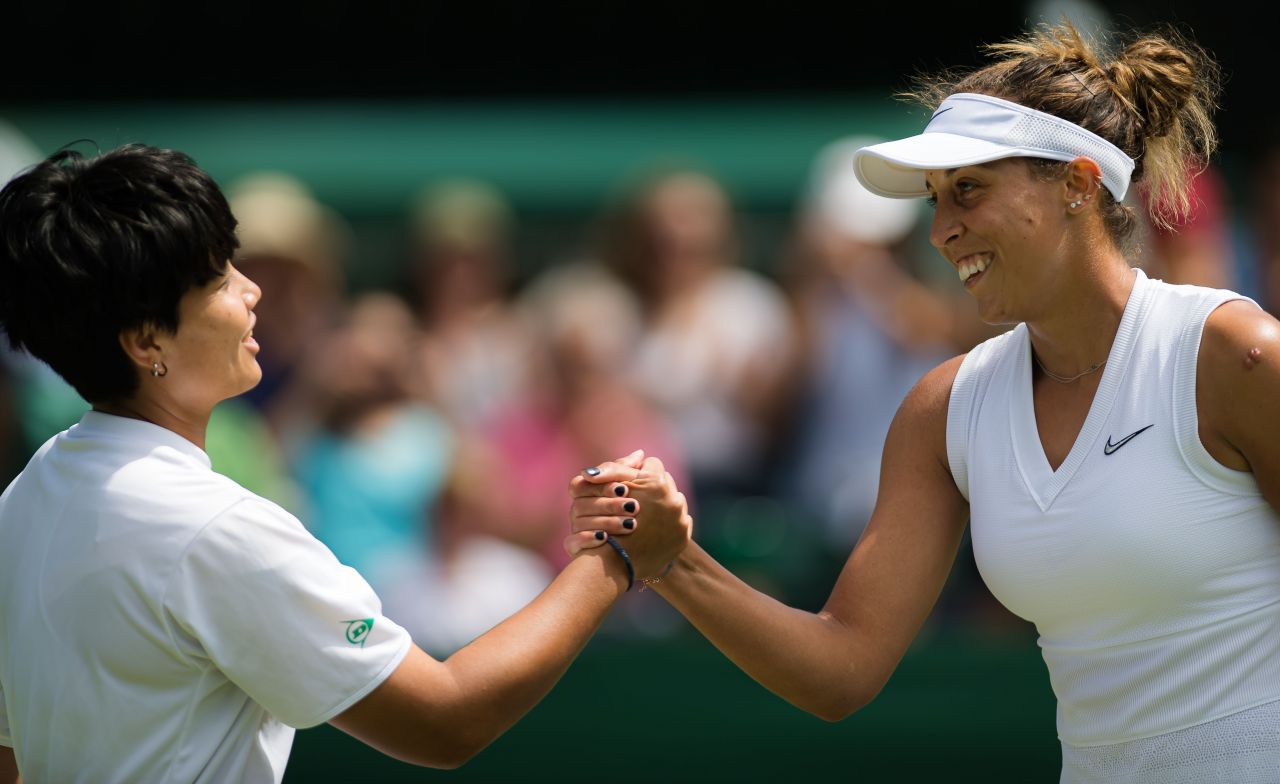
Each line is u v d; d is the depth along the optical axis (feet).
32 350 28.09
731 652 33.35
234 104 88.74
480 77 89.15
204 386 28.63
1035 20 59.93
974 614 61.62
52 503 28.12
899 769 54.54
